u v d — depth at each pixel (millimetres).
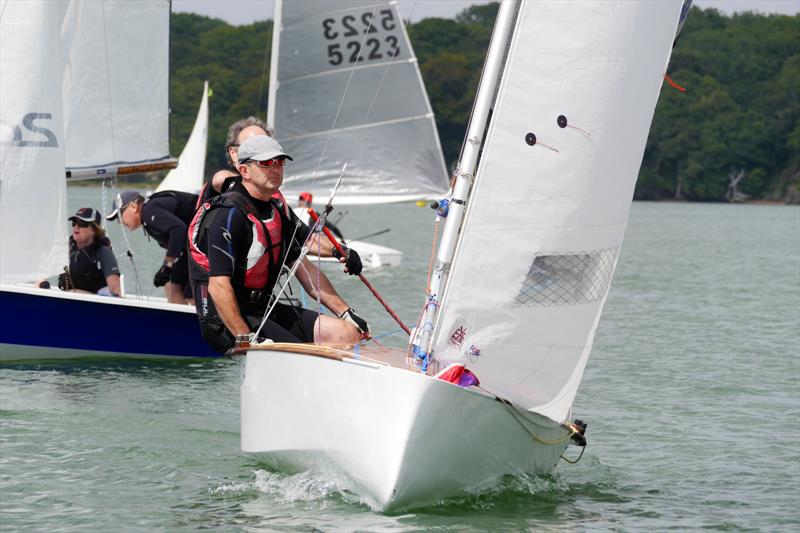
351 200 41188
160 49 26062
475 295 11398
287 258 12883
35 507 11805
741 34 191875
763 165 177500
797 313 30391
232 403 17344
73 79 24938
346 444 11414
